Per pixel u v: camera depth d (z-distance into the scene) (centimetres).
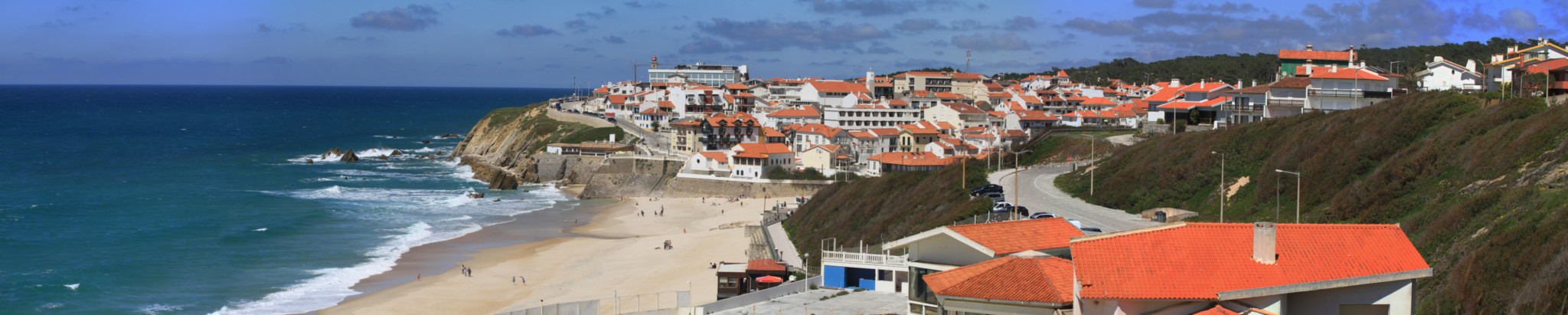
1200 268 3272
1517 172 5647
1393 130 7588
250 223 11688
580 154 17450
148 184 16100
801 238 9944
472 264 9406
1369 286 3284
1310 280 3238
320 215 12512
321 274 8831
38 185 15725
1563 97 8094
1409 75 12719
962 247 4300
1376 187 6675
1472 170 6156
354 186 16100
